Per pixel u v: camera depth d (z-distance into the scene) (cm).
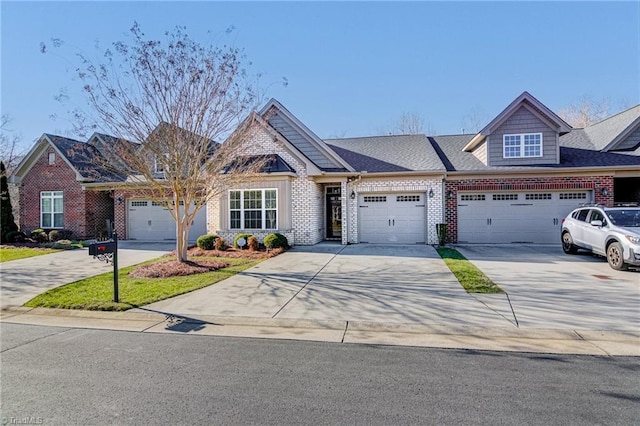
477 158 1731
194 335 570
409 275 968
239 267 1113
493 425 316
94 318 664
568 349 500
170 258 1299
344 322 620
